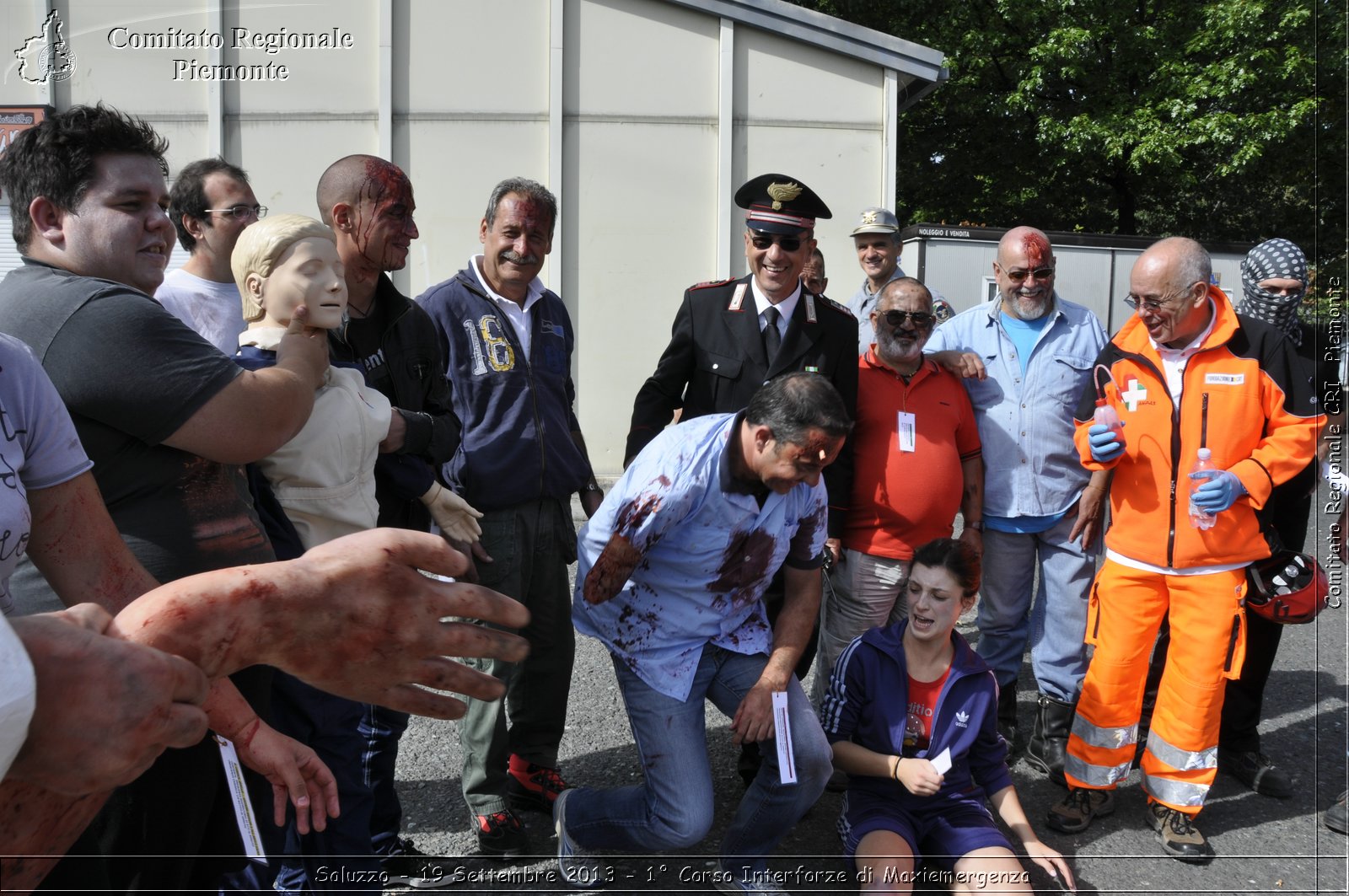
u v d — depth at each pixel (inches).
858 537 136.5
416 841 119.2
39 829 24.4
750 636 107.5
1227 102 519.8
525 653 25.9
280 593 24.1
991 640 149.3
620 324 312.7
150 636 22.8
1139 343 126.7
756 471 96.6
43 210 67.8
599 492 133.4
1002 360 142.9
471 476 115.3
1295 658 185.2
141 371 64.2
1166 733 121.3
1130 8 534.9
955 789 110.6
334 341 97.3
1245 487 117.5
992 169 628.1
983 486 144.1
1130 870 117.0
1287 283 137.2
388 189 99.2
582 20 303.3
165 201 72.0
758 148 312.0
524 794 125.6
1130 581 124.2
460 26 300.5
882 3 568.4
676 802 99.8
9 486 51.8
